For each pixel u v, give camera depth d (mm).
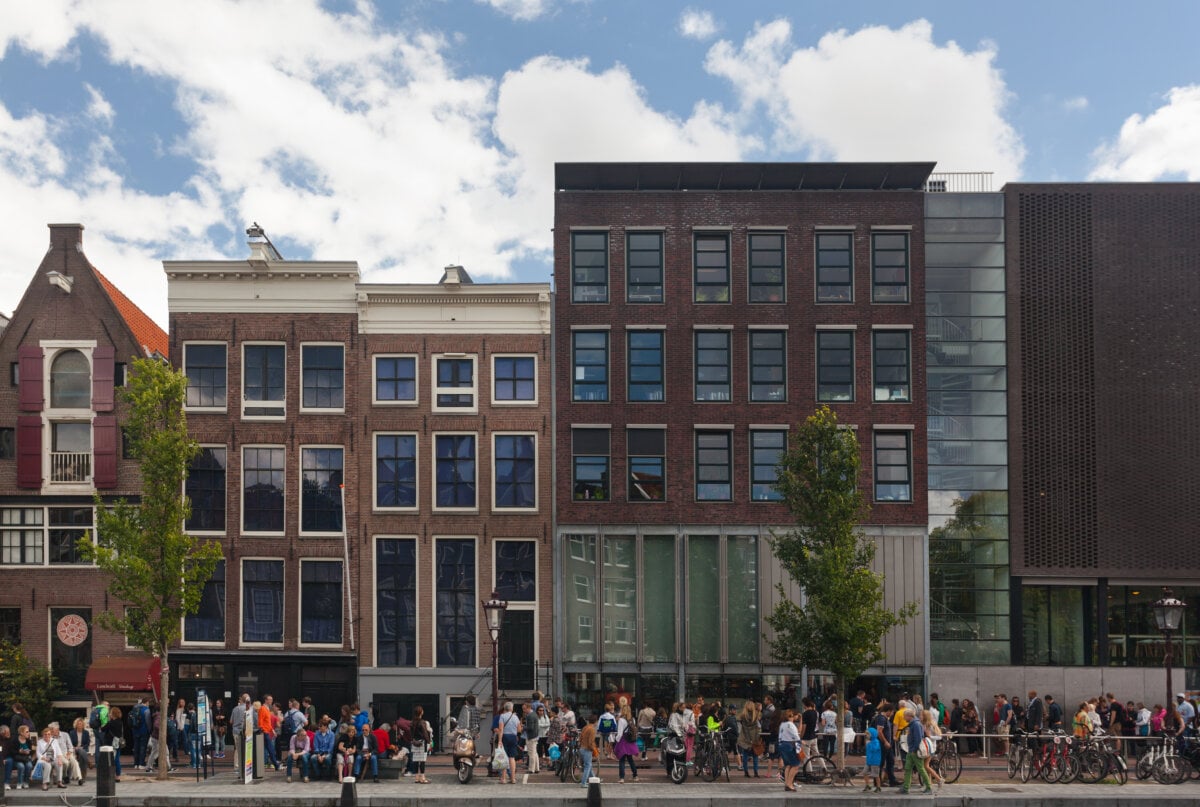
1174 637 31203
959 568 31109
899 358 31438
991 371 31719
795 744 22125
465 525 30844
